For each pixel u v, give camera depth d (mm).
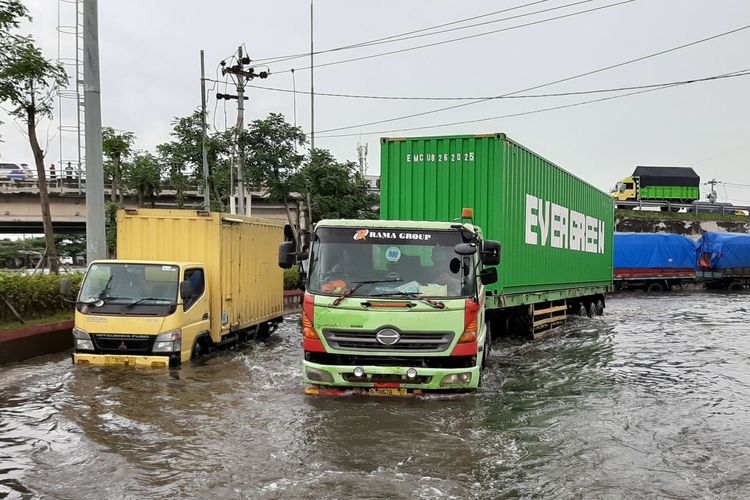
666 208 56125
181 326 10297
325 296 7820
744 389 9656
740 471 5875
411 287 7859
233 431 6844
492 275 8836
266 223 14531
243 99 24359
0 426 6965
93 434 6703
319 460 5926
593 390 9391
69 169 38125
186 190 30016
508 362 11781
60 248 66000
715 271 38875
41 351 11367
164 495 5047
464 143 11711
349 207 29219
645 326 18703
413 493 5125
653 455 6309
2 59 14492
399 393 7895
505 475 5625
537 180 13812
